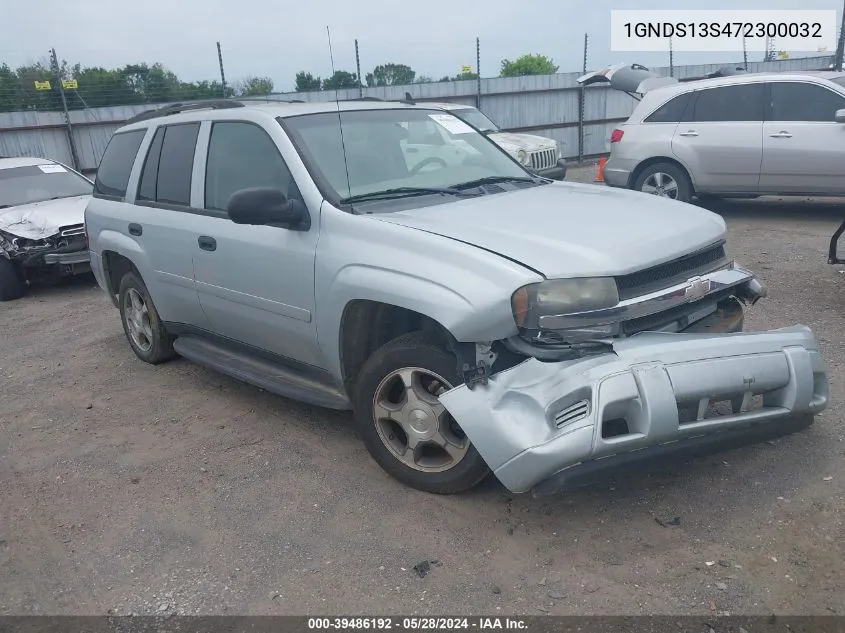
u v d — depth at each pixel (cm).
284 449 424
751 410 319
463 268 313
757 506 329
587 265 304
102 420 490
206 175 463
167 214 492
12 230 884
